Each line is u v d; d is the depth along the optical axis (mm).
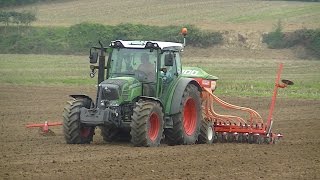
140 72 37625
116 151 33906
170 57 36969
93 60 38312
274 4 165750
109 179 26484
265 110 60844
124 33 143875
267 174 28719
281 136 40000
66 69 109688
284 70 113500
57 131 44000
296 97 74250
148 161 30844
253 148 36656
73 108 36875
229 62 124188
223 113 57969
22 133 42188
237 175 28188
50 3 170375
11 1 173875
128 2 166375
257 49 138375
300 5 165000
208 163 30812
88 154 32812
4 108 58094
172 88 37875
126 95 36562
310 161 32531
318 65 121375
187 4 164625
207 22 151875
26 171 27953
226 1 167500
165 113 37500
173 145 37875
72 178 26594
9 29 147625
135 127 35625
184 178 27109
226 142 40375
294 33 139375
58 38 143125
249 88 82875
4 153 33000
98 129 45625
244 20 153250
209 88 40562
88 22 151125
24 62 121125
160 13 158625
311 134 45125
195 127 38906
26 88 78188
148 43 37562
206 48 139125
